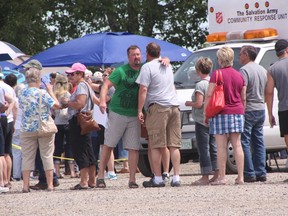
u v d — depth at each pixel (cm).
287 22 3241
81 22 7056
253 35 3259
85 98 2675
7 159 2880
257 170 2691
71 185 2908
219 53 2594
